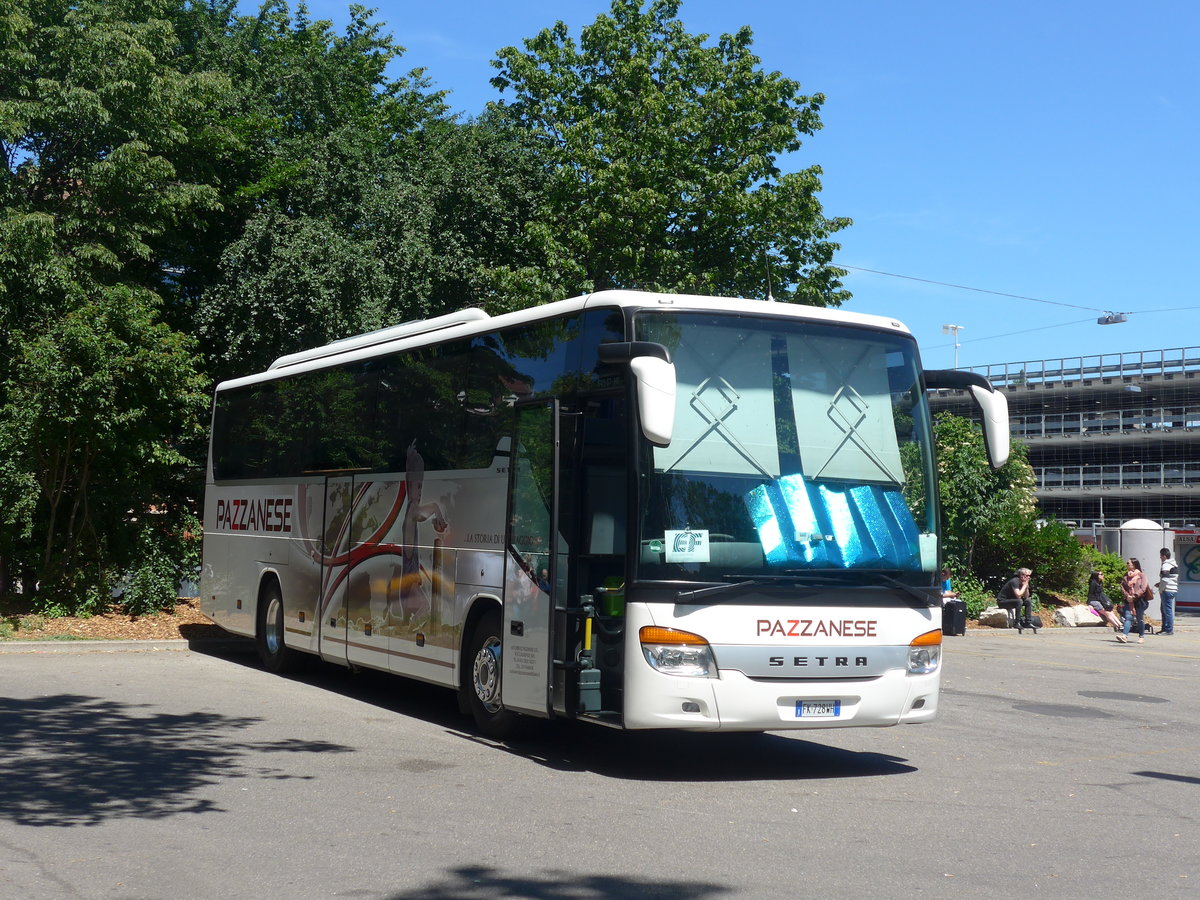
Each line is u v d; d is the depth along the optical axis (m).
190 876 6.23
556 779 9.11
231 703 12.73
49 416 18.00
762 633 9.02
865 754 10.81
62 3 21.36
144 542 20.50
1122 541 37.44
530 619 10.07
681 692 8.80
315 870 6.38
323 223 23.47
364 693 14.02
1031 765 10.40
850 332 10.03
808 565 9.27
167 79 21.67
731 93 29.52
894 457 9.97
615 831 7.42
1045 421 84.88
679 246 28.52
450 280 25.69
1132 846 7.34
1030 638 27.23
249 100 26.61
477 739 10.91
